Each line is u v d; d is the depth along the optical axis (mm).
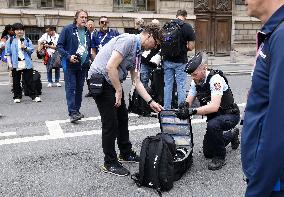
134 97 6660
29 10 16953
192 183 3951
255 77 1545
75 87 6480
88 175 4203
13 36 8328
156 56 6867
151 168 3719
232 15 21250
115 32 8266
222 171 4273
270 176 1421
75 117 6438
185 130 4344
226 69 14688
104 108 4062
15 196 3709
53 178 4137
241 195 3682
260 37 1537
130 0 19062
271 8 1500
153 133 5797
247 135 1593
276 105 1388
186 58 6469
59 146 5238
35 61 16859
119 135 4500
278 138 1383
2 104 8164
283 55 1382
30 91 8539
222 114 4367
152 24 3945
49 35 10250
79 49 6332
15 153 4961
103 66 3977
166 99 6617
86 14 6414
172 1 19750
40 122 6570
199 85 4324
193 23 20250
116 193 3734
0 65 14383
